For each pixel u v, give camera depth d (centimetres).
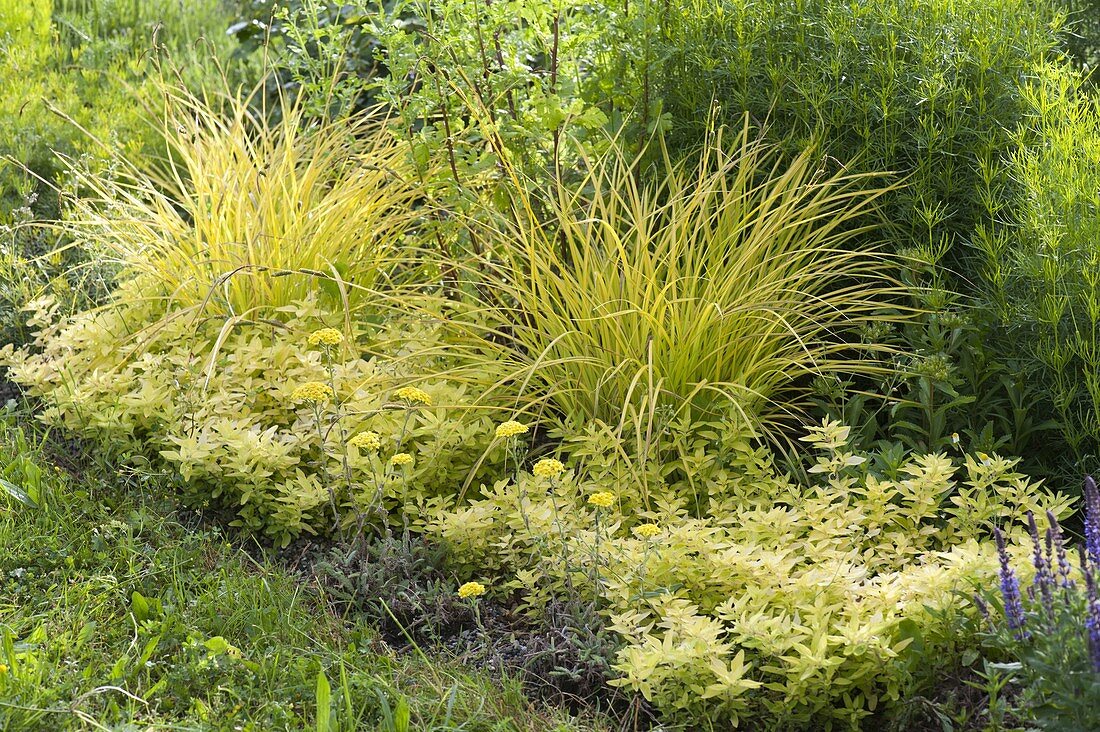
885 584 285
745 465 372
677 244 407
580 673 300
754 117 448
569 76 470
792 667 272
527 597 320
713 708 277
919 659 274
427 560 344
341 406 385
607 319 395
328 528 367
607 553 313
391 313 458
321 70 526
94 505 368
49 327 466
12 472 372
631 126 471
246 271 445
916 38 418
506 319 434
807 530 338
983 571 279
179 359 411
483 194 475
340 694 273
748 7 445
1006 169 402
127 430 391
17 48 662
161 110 635
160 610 307
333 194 488
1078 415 365
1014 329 380
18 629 295
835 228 438
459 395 392
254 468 371
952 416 392
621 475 360
